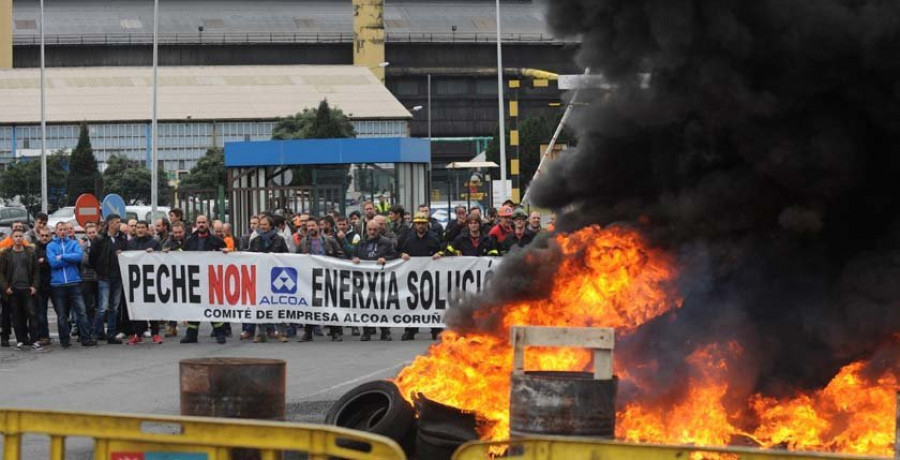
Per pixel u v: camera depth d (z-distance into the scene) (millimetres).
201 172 82625
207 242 22828
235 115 98250
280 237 22969
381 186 44312
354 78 106562
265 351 20828
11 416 8156
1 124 95625
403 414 10133
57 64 116688
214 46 118000
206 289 22516
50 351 21234
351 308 22484
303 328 24562
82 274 22219
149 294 22484
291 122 90812
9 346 22109
